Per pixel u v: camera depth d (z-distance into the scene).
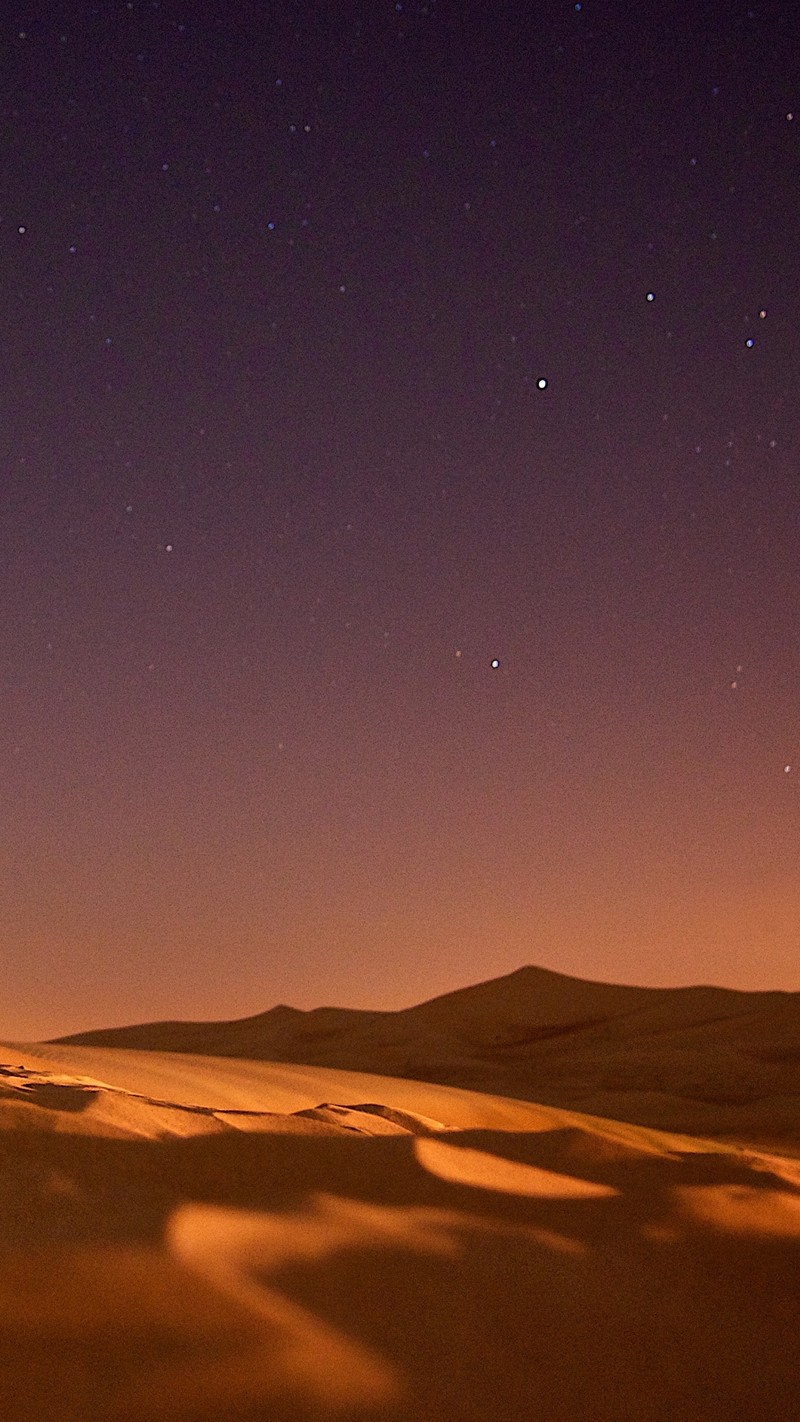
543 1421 3.39
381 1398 3.27
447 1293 4.08
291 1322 3.58
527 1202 5.40
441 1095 17.16
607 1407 3.56
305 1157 5.18
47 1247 3.76
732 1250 5.24
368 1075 17.84
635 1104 29.62
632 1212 5.53
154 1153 4.82
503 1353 3.74
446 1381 3.47
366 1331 3.66
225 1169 4.88
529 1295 4.23
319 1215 4.59
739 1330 4.35
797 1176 6.79
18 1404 2.93
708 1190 6.08
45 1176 4.31
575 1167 6.25
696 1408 3.70
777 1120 27.20
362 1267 4.15
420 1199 5.12
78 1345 3.25
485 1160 5.96
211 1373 3.21
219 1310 3.57
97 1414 2.95
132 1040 61.78
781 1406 3.82
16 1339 3.24
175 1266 3.80
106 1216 4.10
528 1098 30.44
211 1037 61.81
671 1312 4.38
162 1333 3.38
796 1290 4.89
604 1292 4.41
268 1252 4.10
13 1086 5.76
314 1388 3.23
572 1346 3.91
